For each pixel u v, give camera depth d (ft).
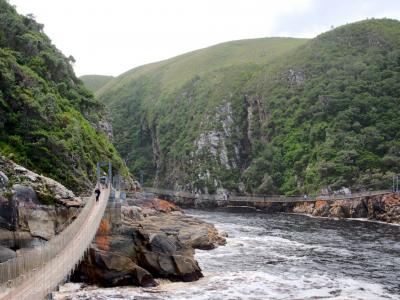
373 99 534.78
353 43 644.69
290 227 326.85
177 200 622.13
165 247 161.07
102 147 331.16
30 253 106.52
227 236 268.21
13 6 357.41
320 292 152.05
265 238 267.39
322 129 546.67
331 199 432.66
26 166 218.79
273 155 586.04
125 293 140.26
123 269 147.43
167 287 149.69
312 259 204.23
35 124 242.17
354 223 357.41
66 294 136.67
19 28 322.14
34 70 307.78
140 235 163.02
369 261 200.64
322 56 646.74
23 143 230.27
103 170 309.01
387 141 490.08
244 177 609.01
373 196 401.49
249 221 370.94
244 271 178.19
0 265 95.66
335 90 572.10
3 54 267.39
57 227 166.40
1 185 157.79
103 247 156.04
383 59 588.09
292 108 613.11
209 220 377.09
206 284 156.76
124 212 221.66
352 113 529.45
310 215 440.04
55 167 234.99
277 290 153.07
